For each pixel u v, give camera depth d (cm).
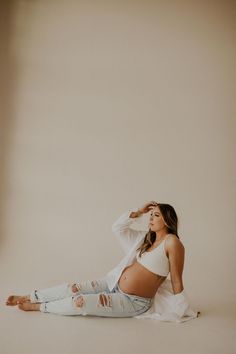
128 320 259
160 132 473
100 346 217
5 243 447
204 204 464
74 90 476
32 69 477
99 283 277
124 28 485
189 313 272
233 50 484
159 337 235
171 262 261
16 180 462
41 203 460
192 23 487
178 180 467
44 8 484
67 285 273
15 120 470
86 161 467
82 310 253
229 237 459
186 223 461
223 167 470
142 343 225
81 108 474
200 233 460
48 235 454
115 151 469
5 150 464
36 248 446
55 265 406
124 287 264
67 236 454
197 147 472
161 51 483
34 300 268
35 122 471
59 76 477
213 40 486
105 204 461
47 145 468
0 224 454
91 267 407
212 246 456
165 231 273
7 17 480
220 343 230
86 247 450
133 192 464
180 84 480
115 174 466
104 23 485
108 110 475
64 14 485
